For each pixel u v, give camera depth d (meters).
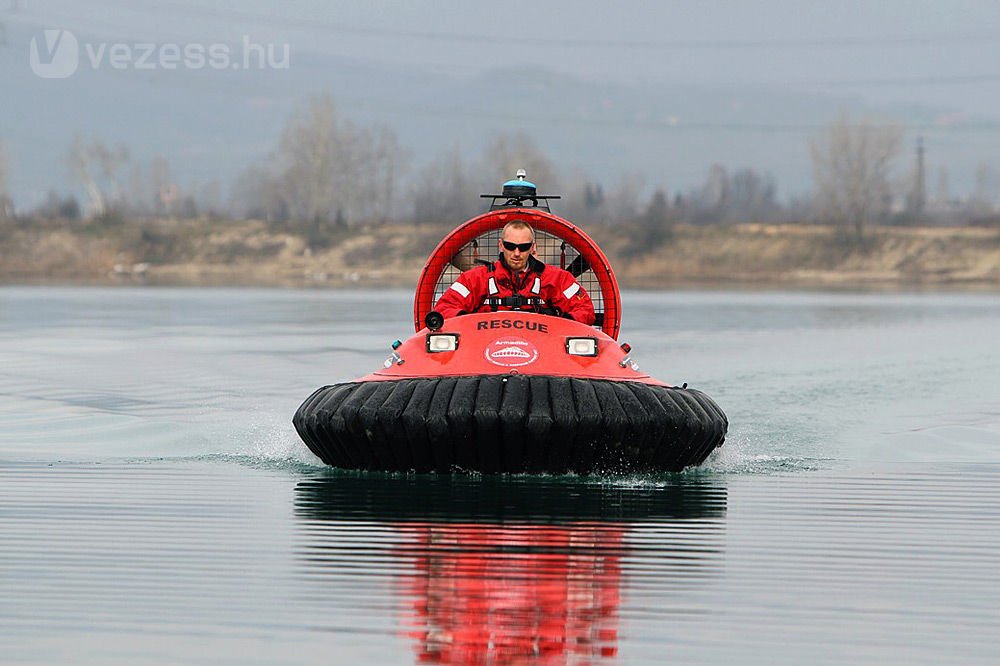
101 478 32.72
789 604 21.50
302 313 113.06
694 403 34.34
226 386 54.69
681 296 164.50
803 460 37.25
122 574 22.97
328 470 34.22
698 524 27.53
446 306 36.09
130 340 80.31
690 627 20.27
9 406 47.34
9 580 22.59
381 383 33.81
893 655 19.16
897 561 24.36
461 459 32.72
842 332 93.12
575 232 38.56
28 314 110.31
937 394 55.00
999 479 33.81
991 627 20.44
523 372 33.44
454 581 22.69
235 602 21.36
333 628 20.08
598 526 27.17
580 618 20.66
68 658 18.77
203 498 30.03
